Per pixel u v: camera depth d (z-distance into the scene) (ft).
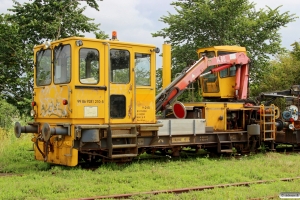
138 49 36.19
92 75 33.68
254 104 47.32
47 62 36.11
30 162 37.50
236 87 45.85
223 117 44.21
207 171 32.58
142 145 36.94
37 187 25.73
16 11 67.51
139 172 31.37
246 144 45.65
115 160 35.45
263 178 30.66
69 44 33.37
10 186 26.04
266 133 46.60
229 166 35.32
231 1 69.31
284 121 48.32
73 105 32.65
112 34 36.22
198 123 40.60
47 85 35.65
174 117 43.52
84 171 31.76
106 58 34.27
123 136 34.42
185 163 37.04
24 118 64.95
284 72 89.86
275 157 40.81
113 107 34.60
